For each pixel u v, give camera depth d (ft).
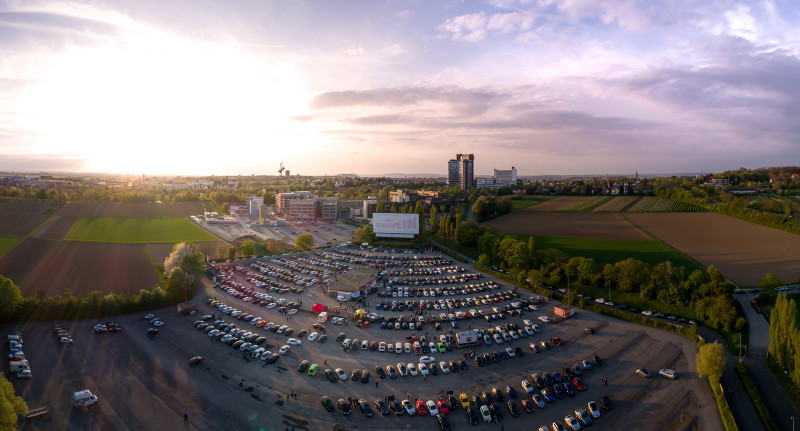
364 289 485.56
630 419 244.22
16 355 289.94
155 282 488.02
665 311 411.13
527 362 311.27
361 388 273.33
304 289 485.56
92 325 360.48
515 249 548.72
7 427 200.64
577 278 498.28
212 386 269.64
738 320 358.84
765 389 277.03
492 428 235.20
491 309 424.46
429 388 275.39
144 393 258.16
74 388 260.01
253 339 338.54
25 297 416.87
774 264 552.82
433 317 402.52
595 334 362.53
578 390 272.51
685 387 277.85
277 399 257.55
